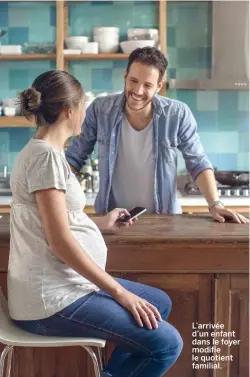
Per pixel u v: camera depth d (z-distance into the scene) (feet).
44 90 5.82
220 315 7.29
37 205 5.75
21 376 7.51
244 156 15.17
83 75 14.84
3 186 14.57
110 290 5.80
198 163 9.16
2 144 15.10
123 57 13.85
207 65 14.85
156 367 5.97
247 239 7.04
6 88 14.92
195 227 7.64
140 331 5.82
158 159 9.18
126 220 7.46
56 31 14.34
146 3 14.74
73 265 5.59
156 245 7.08
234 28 13.64
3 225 7.52
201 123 15.07
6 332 5.89
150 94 8.46
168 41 14.80
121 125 9.14
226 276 7.21
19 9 14.82
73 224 5.95
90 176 13.93
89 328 5.82
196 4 14.71
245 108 15.05
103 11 14.76
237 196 13.11
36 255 5.76
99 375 5.88
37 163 5.62
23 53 14.25
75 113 5.97
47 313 5.75
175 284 7.23
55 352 7.48
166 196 9.34
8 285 6.04
